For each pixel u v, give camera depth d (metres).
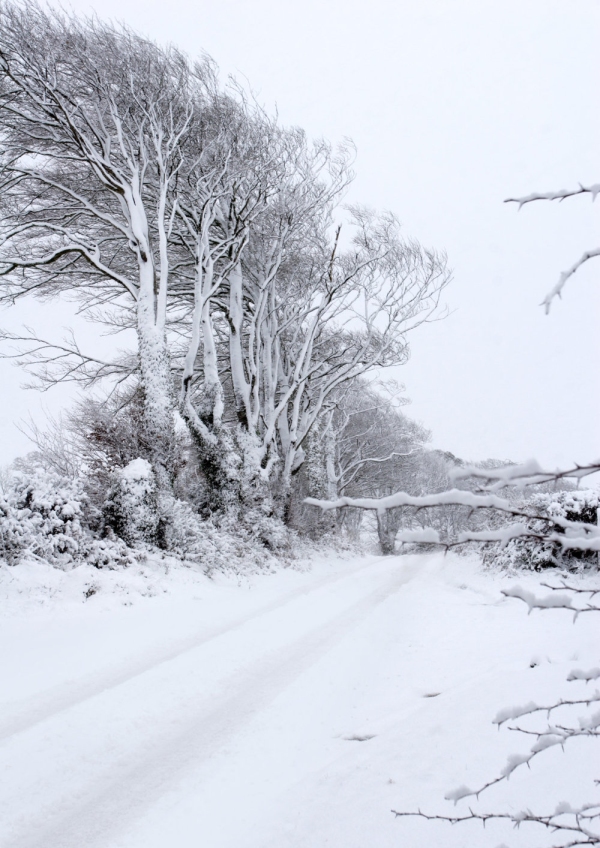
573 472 1.07
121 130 16.31
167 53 17.09
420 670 6.84
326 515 29.98
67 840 3.99
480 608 10.12
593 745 3.29
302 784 4.14
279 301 23.86
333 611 11.50
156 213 19.89
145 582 11.64
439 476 40.78
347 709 6.06
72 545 11.55
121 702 6.33
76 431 17.61
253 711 6.23
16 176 16.33
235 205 19.64
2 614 8.84
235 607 11.46
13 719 5.76
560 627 7.69
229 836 3.71
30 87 14.63
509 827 2.73
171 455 15.72
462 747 3.81
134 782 4.78
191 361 18.05
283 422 24.73
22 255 17.52
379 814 3.19
